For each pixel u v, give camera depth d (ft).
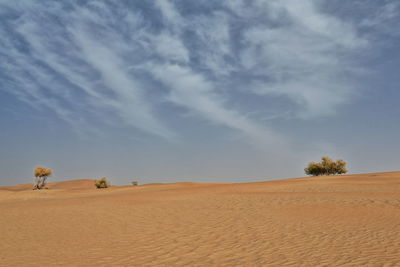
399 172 172.04
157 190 129.18
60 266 27.07
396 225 40.29
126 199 87.66
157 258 28.60
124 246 33.78
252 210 57.00
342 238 34.19
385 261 25.64
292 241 33.55
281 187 111.75
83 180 345.92
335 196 73.26
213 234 38.19
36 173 195.93
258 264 25.93
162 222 48.06
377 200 63.67
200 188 127.24
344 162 204.54
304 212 52.60
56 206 77.30
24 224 51.21
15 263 28.48
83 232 42.70
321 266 24.91
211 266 25.71
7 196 138.21
